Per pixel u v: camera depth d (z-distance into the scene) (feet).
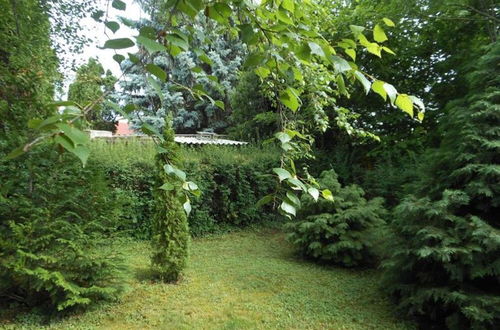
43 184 10.43
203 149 25.84
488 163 10.08
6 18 9.98
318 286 13.73
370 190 23.63
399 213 11.07
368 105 25.63
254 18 2.88
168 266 13.60
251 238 22.33
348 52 2.77
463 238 9.59
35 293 10.66
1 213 9.97
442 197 10.46
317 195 3.20
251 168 25.08
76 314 10.62
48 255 10.27
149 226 20.13
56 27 15.05
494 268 8.89
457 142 11.03
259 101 31.76
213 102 3.35
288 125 4.46
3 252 9.84
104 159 18.95
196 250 19.02
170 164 3.33
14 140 9.50
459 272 9.35
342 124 13.26
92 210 11.10
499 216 10.09
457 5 18.51
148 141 24.21
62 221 10.18
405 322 10.57
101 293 10.96
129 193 19.22
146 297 12.14
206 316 10.84
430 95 23.16
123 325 10.17
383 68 23.35
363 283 14.10
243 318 10.72
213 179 23.82
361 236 16.34
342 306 11.77
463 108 11.22
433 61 23.52
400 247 10.94
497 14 18.28
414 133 24.12
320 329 10.13
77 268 10.67
